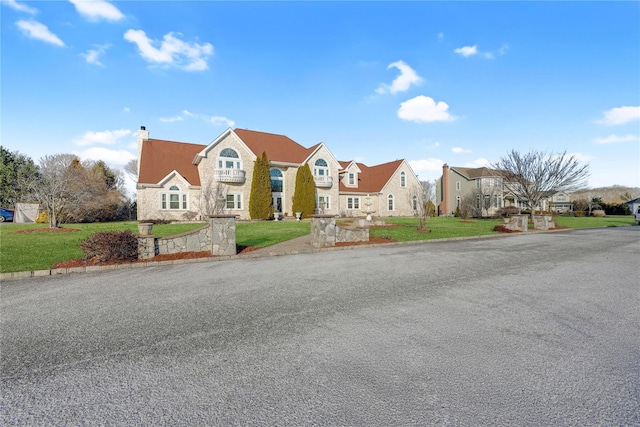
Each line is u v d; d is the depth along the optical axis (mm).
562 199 58125
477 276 6773
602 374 2814
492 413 2295
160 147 28797
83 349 3369
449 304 4840
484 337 3621
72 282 6387
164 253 9188
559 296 5266
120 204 35438
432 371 2879
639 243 12453
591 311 4508
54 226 17750
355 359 3117
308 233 15477
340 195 35625
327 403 2422
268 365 3010
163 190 25359
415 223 23500
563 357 3135
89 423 2229
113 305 4863
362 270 7449
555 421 2209
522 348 3340
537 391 2559
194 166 28797
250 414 2307
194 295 5402
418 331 3801
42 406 2412
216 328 3934
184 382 2730
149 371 2914
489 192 41344
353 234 12219
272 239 13211
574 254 9734
